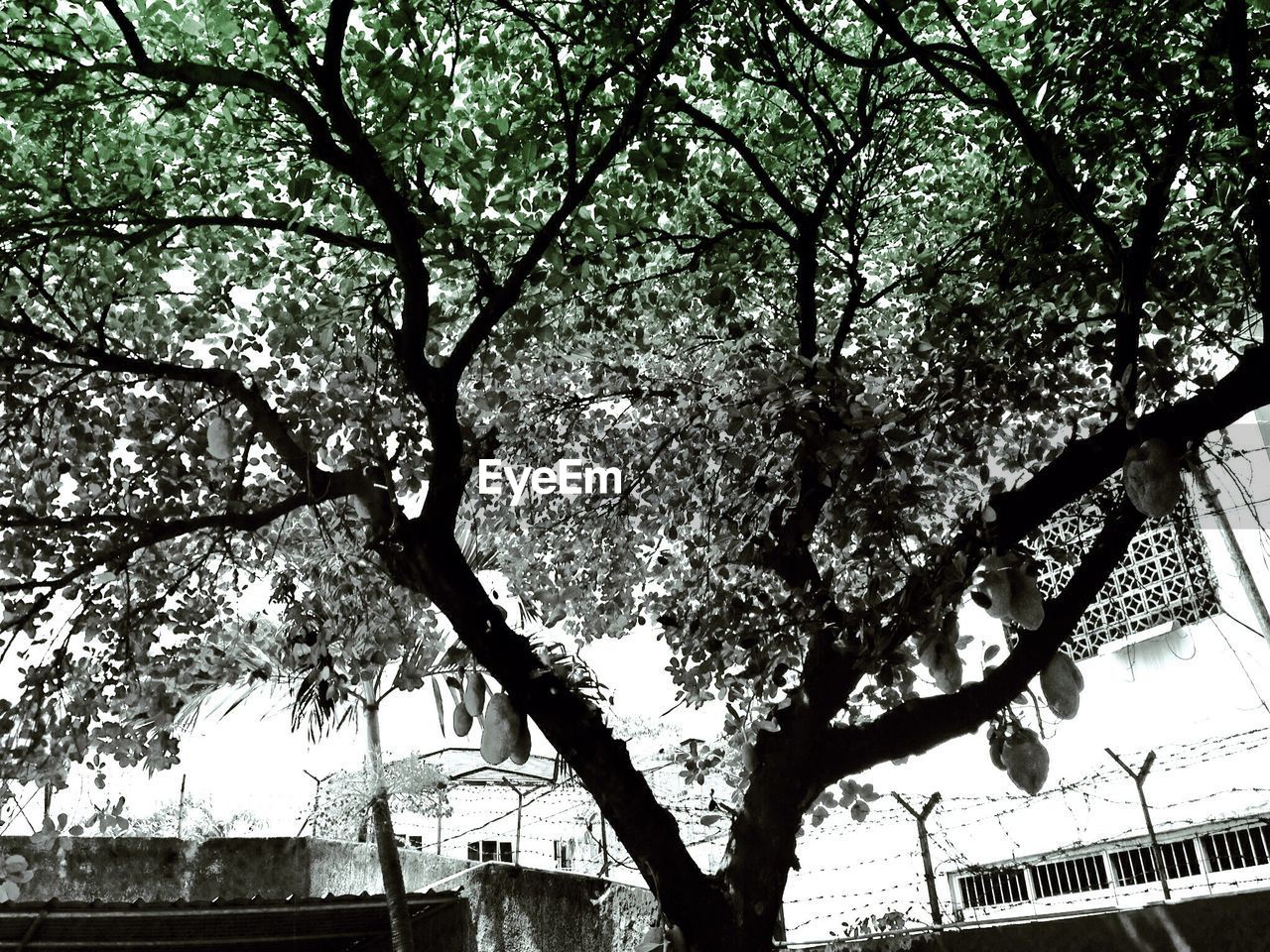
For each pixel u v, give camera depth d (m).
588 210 6.31
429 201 5.57
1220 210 5.38
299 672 9.63
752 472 5.88
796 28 5.88
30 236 5.84
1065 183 5.13
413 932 11.58
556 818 13.50
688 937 4.48
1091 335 5.00
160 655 6.42
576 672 5.13
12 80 5.78
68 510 6.35
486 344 6.55
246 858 13.07
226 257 6.84
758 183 7.24
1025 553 4.77
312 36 5.90
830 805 5.80
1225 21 5.20
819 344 7.29
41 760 5.60
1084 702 11.77
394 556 5.23
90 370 6.08
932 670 4.90
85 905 9.68
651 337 7.62
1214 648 10.54
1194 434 4.69
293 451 5.58
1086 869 11.17
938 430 5.28
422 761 13.98
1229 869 10.00
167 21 5.89
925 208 7.74
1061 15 5.77
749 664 5.33
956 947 8.36
